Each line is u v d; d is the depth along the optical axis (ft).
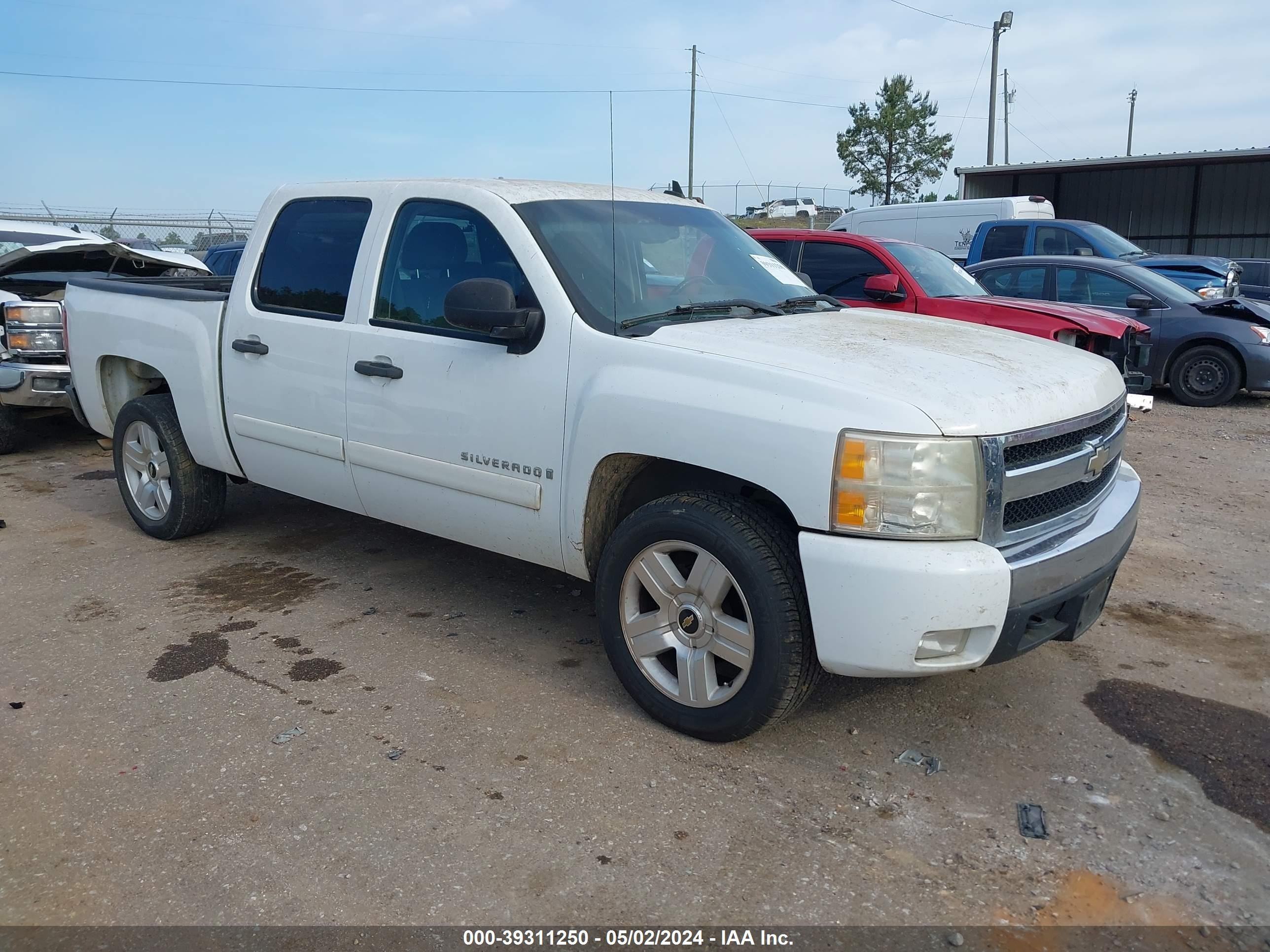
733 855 9.12
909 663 9.61
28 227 29.40
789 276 15.23
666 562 11.06
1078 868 9.00
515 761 10.69
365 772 10.44
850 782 10.36
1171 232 81.76
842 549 9.54
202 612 14.89
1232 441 29.27
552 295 11.88
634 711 11.84
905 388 9.77
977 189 82.79
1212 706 12.15
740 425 10.09
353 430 14.02
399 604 15.25
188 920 8.26
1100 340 25.26
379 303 13.80
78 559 17.29
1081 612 10.85
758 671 10.32
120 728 11.38
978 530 9.60
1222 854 9.20
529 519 12.23
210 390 16.19
